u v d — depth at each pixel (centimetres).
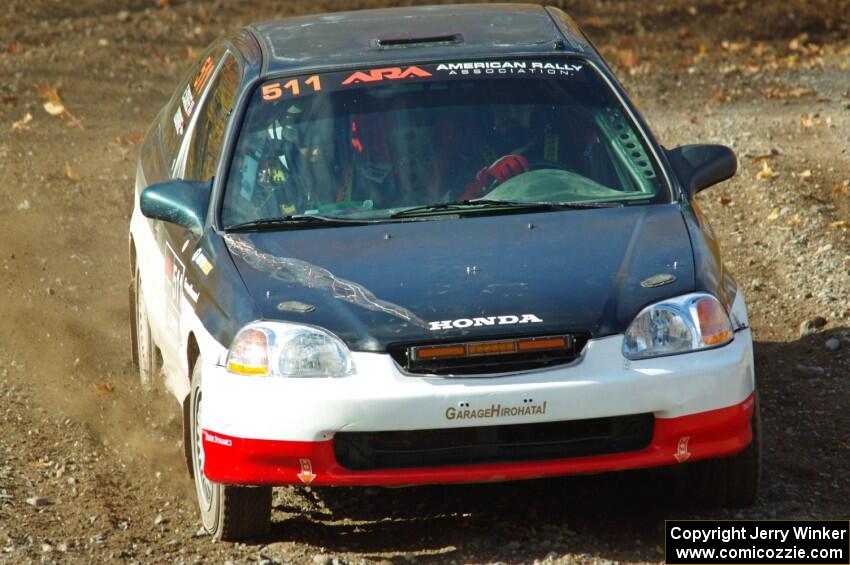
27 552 1753
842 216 3328
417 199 1936
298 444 1619
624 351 1619
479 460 1634
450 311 1636
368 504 1936
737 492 1802
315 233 1870
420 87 2070
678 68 5356
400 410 1588
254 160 1998
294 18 2464
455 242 1806
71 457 2173
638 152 2016
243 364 1653
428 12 2400
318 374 1617
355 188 1955
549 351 1608
